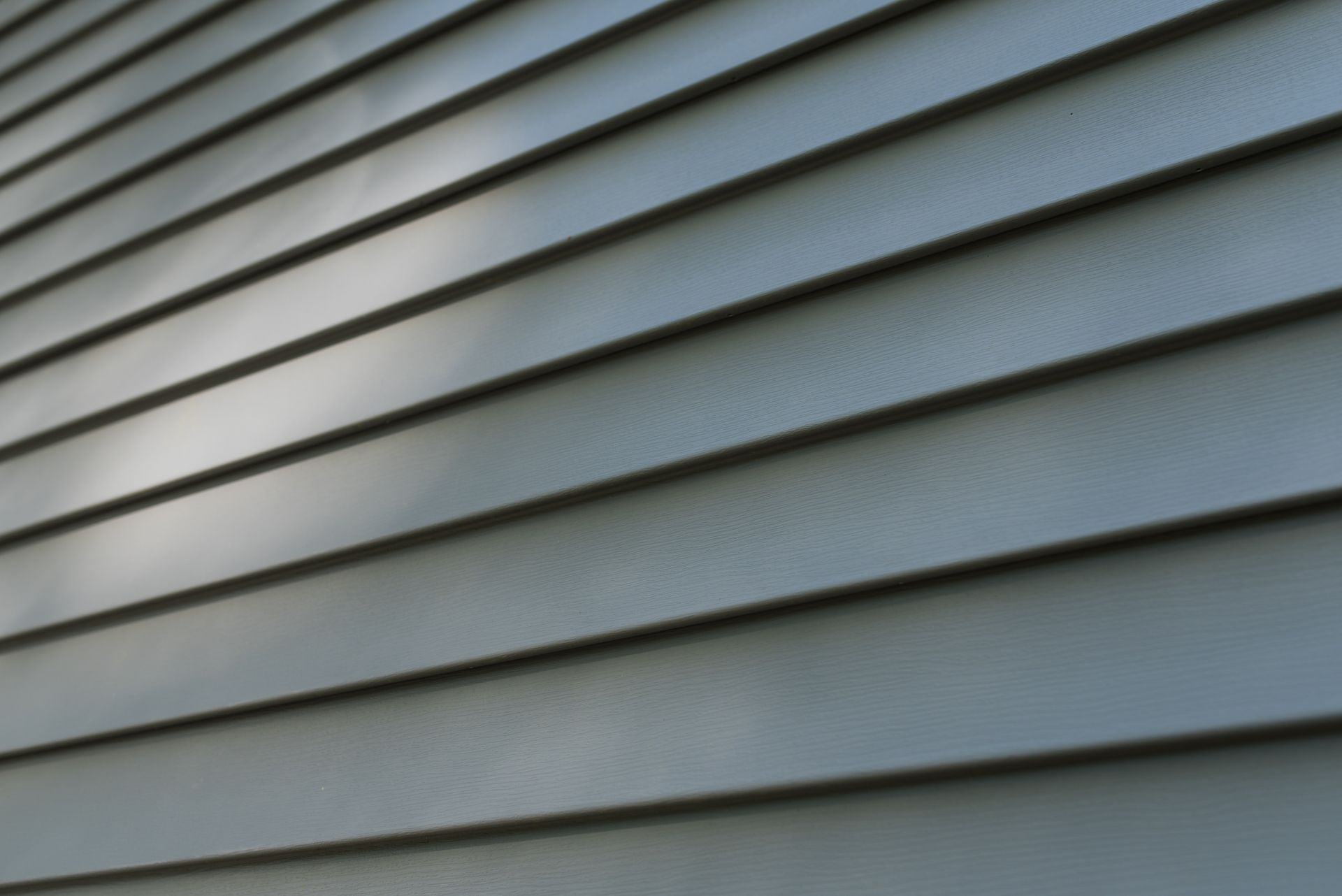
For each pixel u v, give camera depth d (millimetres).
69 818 1281
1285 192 879
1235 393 844
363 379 1298
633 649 1004
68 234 1748
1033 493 883
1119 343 890
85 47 1915
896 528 924
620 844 944
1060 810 800
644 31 1284
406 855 1042
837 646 915
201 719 1234
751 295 1070
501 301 1235
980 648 862
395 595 1161
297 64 1604
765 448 1009
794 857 872
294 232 1465
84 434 1546
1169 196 920
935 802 841
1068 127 982
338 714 1144
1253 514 808
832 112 1104
